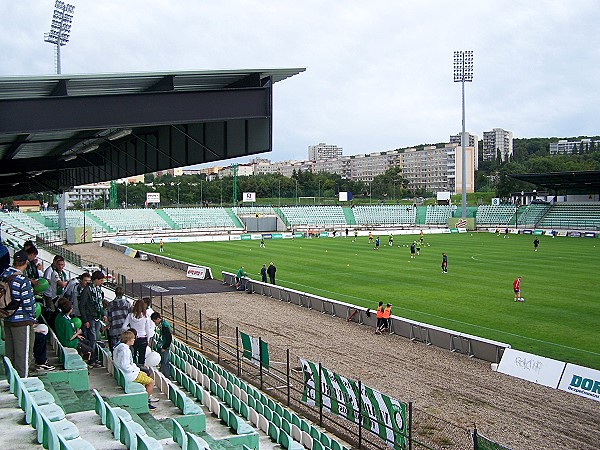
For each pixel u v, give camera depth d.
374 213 129.62
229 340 27.45
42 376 12.30
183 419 12.77
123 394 12.72
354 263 58.09
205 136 21.62
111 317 15.47
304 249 74.12
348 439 16.03
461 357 24.59
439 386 20.72
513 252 68.50
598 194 110.75
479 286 43.09
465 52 108.31
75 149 30.17
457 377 21.80
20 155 30.78
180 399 13.39
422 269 53.03
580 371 20.22
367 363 23.58
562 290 41.22
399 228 117.94
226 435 13.12
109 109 15.01
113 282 42.72
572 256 63.88
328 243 83.38
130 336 13.33
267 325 30.77
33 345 12.62
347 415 17.09
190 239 90.62
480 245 78.50
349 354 24.98
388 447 15.47
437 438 16.16
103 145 30.47
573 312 33.69
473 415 17.95
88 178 36.75
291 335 28.45
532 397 19.67
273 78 16.97
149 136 26.06
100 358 15.76
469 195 194.00
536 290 41.28
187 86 17.88
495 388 20.55
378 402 15.80
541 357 21.67
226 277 45.91
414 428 16.83
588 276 48.16
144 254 63.47
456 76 110.81
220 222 116.19
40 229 85.25
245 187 187.88
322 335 28.45
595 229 98.62
